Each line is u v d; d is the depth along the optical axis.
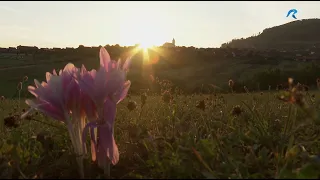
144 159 0.26
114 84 0.20
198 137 0.28
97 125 0.21
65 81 0.21
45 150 0.25
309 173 0.17
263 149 0.22
